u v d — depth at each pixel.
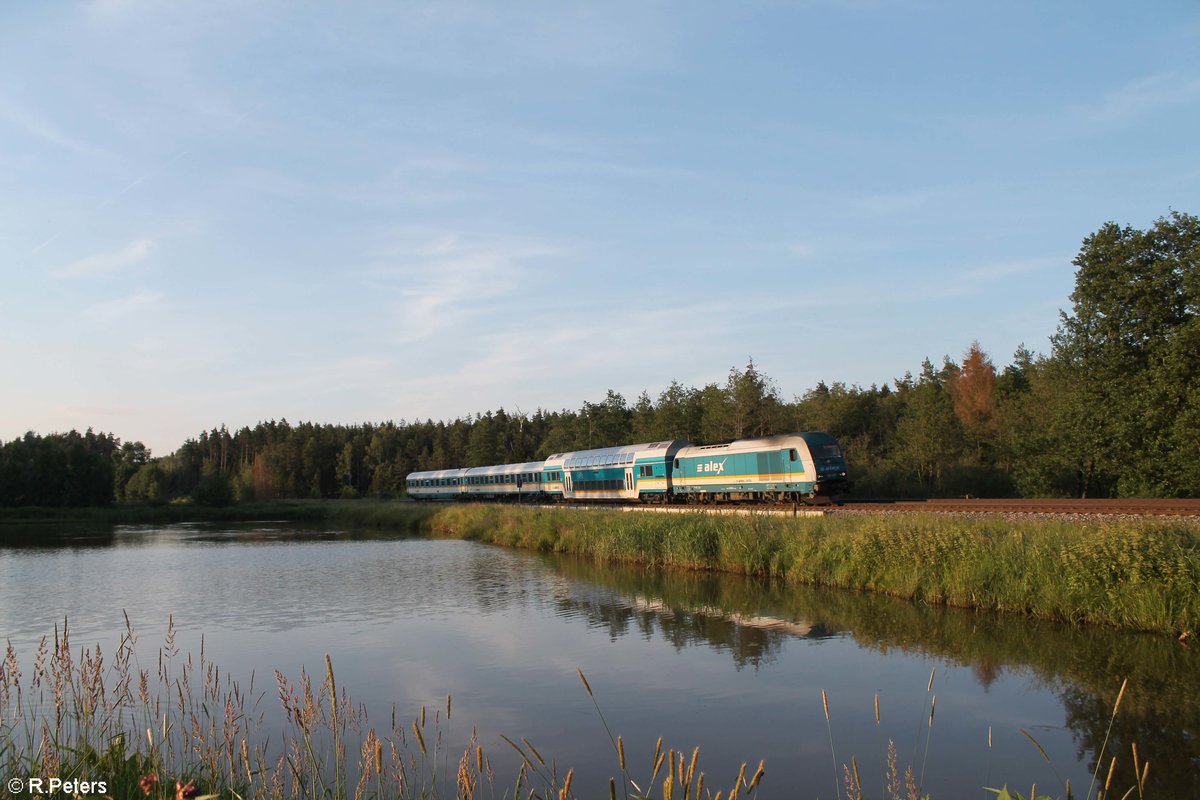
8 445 105.00
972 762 12.84
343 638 23.02
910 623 22.64
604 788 11.91
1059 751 13.24
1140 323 43.78
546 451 105.19
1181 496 40.56
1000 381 81.94
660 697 16.58
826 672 18.16
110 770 9.54
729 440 49.22
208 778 10.40
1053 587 22.22
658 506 51.78
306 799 10.10
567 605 27.41
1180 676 17.00
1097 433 44.34
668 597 28.17
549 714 15.64
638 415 86.69
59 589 34.22
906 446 67.06
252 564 42.75
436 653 20.89
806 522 33.47
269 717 15.41
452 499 89.69
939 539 26.28
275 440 168.25
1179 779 11.99
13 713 14.05
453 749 13.73
